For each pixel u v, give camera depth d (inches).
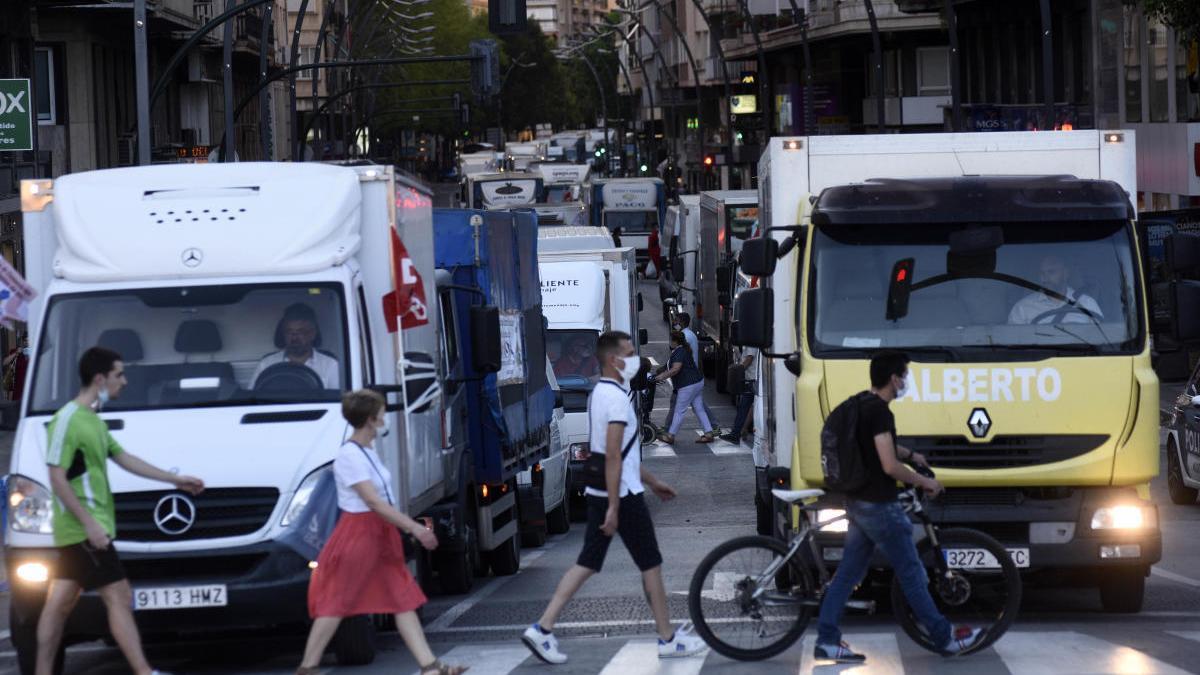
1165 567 1115.9
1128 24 3166.8
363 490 716.7
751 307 896.3
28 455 778.8
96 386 710.5
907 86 4820.4
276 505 770.8
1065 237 873.5
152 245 827.4
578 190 5718.5
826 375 857.5
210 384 802.2
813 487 855.1
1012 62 3934.5
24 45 2849.4
